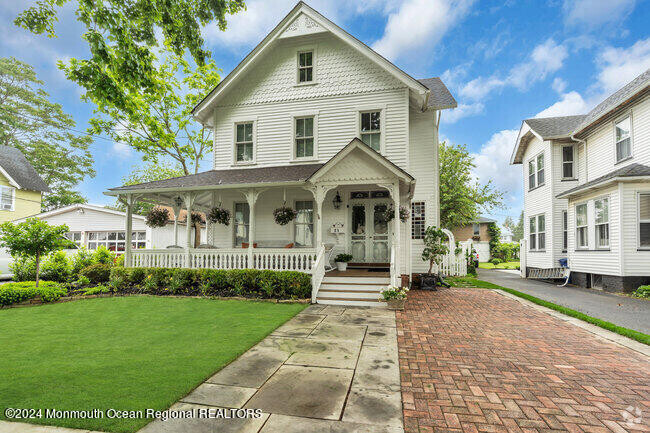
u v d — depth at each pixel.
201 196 12.52
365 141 11.80
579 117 16.05
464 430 2.78
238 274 9.44
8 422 2.88
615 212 10.66
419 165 12.86
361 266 11.38
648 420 2.95
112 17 6.04
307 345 5.13
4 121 28.33
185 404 3.21
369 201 11.79
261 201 12.42
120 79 6.42
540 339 5.45
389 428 2.79
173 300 8.95
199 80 18.27
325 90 12.11
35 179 22.98
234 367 4.21
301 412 3.06
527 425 2.86
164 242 20.23
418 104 12.20
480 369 4.15
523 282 14.56
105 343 5.22
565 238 14.84
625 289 10.35
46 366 4.21
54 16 6.11
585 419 2.96
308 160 12.07
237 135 12.97
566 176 15.00
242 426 2.81
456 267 16.03
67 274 12.75
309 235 12.08
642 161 10.88
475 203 27.33
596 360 4.48
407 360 4.46
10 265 12.29
